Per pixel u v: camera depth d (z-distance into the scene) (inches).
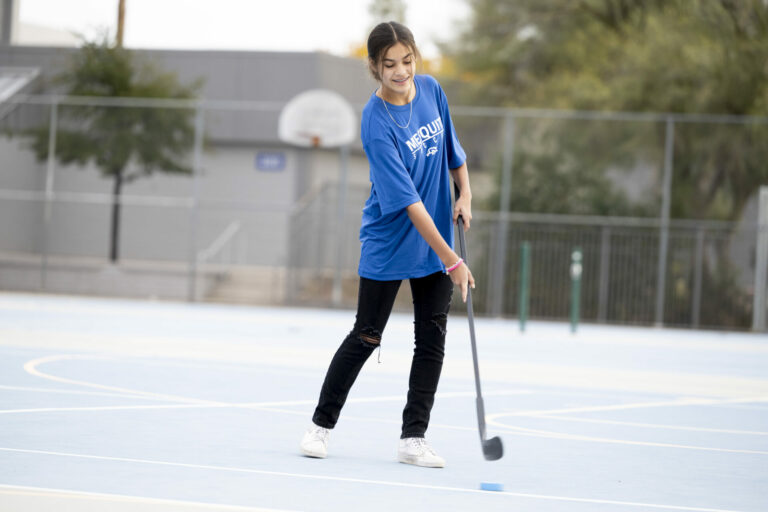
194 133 1106.1
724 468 232.1
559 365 516.1
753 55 1040.2
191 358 456.4
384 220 223.6
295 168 1227.9
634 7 1170.6
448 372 445.1
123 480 188.4
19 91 1181.1
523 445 253.8
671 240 930.7
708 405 363.6
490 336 723.4
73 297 1027.3
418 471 213.2
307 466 212.2
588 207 1017.5
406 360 491.2
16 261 1083.3
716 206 999.0
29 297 984.3
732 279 926.4
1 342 490.3
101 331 602.5
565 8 1210.6
